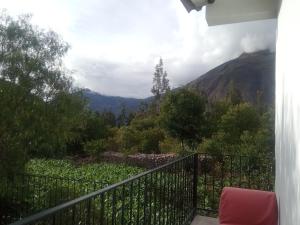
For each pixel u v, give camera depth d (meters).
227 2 4.48
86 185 10.05
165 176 3.74
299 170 2.23
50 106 12.73
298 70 2.26
